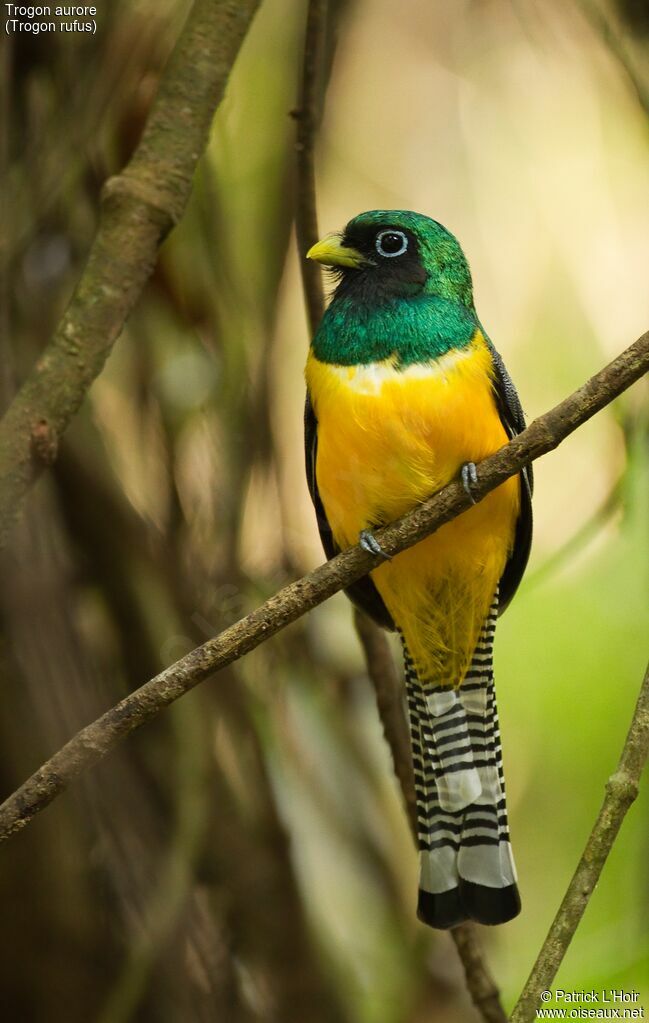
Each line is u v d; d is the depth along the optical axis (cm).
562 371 1191
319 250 859
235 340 938
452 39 1221
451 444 801
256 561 942
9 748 830
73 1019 849
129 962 855
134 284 696
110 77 878
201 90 718
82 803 861
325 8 838
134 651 886
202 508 924
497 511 838
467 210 1214
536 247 1207
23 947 852
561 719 1186
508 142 1211
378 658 866
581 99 1188
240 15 728
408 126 1223
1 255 823
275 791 925
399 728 866
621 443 995
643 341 629
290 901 911
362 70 1223
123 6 884
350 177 1223
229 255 948
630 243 1198
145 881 860
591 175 1199
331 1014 920
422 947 995
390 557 662
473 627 884
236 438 935
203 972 884
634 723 595
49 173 855
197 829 863
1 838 582
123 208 697
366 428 801
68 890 855
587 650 1191
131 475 927
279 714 966
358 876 988
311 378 845
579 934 1065
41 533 859
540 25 1052
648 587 1165
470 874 853
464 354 821
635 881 1045
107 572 888
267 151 992
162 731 892
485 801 872
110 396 932
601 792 1158
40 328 890
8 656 833
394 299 830
